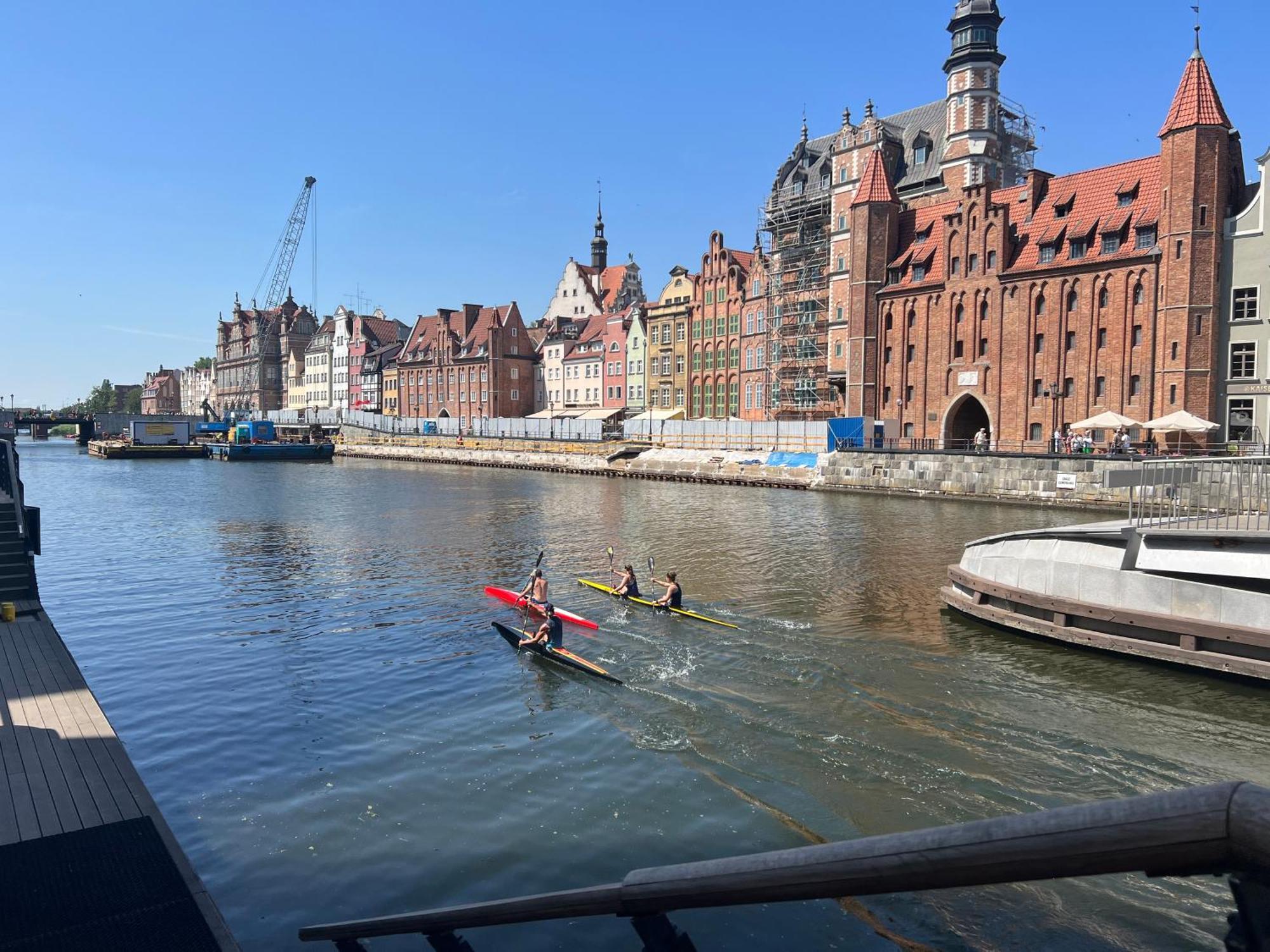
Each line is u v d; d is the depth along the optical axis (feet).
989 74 241.55
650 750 50.14
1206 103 178.70
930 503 185.68
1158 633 62.95
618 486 244.22
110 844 30.53
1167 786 44.98
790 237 288.30
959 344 227.20
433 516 168.14
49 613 85.30
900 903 34.32
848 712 55.62
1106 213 201.16
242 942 32.58
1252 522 62.64
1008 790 44.60
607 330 376.89
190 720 55.72
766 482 236.22
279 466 353.10
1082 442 196.44
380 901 35.24
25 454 454.40
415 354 490.08
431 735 52.90
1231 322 179.11
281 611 86.07
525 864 38.04
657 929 10.51
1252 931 5.48
